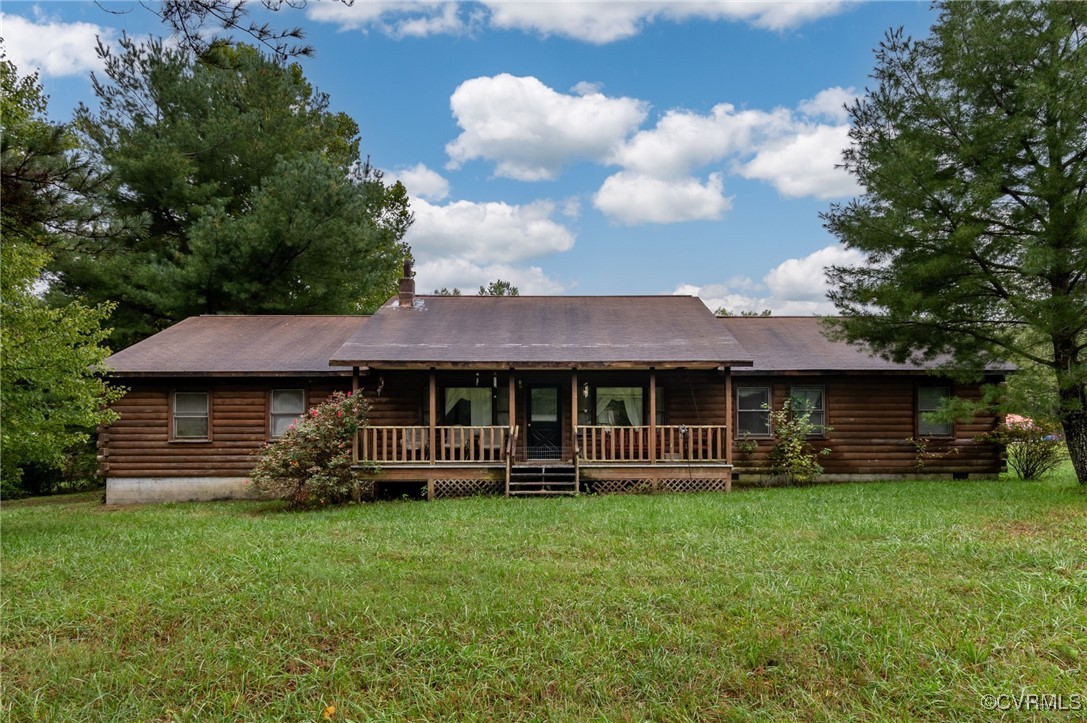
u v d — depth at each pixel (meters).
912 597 5.76
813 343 17.03
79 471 19.75
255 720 4.11
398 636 5.11
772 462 15.61
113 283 19.39
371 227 23.11
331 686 4.50
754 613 5.48
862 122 12.50
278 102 22.67
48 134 8.31
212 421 15.41
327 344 16.58
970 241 11.14
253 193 21.44
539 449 15.81
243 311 21.86
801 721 4.02
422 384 15.71
